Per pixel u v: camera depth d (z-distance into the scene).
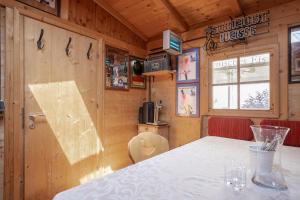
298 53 2.18
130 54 3.28
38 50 2.05
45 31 2.12
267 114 2.36
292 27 2.22
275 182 0.83
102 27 2.79
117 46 3.03
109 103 2.89
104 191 0.77
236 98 2.62
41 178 2.07
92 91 2.64
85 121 2.54
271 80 2.34
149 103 3.25
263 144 0.92
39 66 2.06
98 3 2.69
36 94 2.04
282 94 2.27
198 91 2.98
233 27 2.56
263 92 2.42
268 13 2.35
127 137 3.18
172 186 0.82
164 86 3.42
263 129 0.96
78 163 2.45
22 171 1.93
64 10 2.30
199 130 2.95
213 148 1.49
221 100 2.76
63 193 0.75
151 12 2.88
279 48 2.29
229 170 0.91
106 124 2.84
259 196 0.74
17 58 1.88
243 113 2.55
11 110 1.85
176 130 3.22
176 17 2.78
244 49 2.55
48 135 2.14
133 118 3.31
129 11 2.92
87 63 2.57
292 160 1.21
